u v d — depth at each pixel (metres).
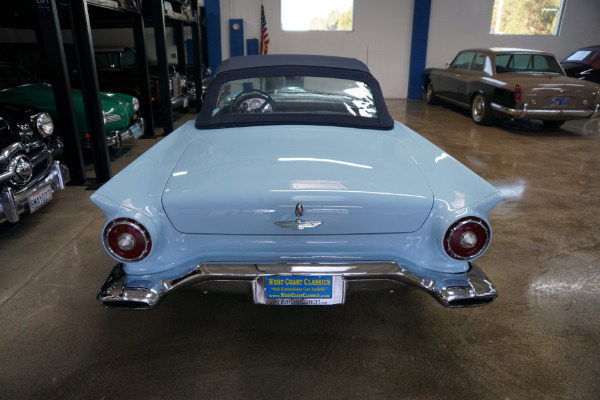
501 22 11.37
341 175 1.54
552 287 2.28
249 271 1.47
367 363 1.69
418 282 1.50
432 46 10.73
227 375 1.61
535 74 6.75
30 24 6.75
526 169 4.57
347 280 1.50
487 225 1.44
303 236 1.48
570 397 1.52
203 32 10.43
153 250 1.43
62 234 2.83
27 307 2.02
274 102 2.26
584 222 3.18
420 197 1.47
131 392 1.52
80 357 1.70
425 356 1.73
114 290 1.47
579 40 10.77
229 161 1.65
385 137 2.00
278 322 1.95
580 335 1.88
